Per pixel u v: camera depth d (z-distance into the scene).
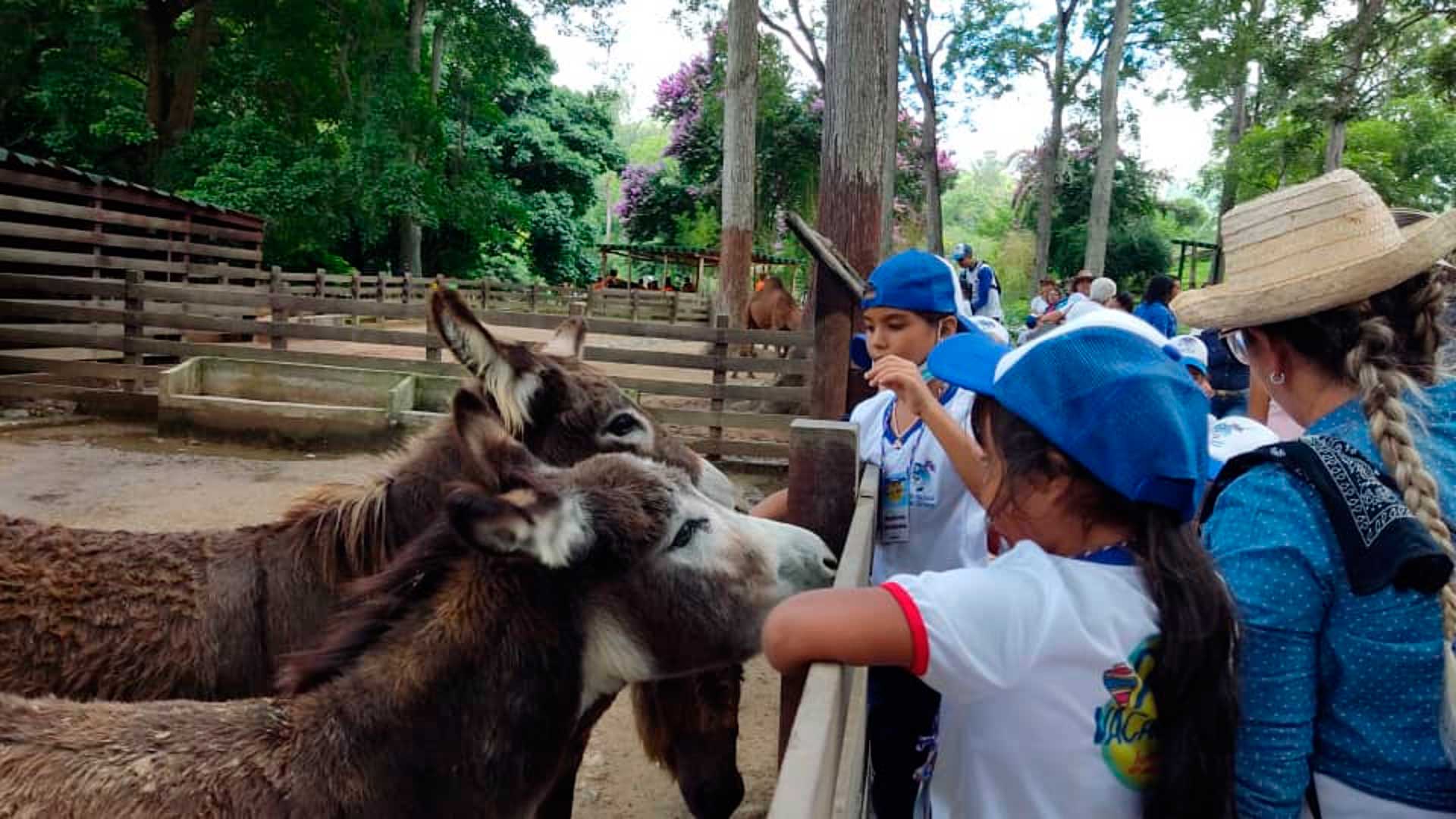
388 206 29.50
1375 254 1.65
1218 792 1.45
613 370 18.33
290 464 9.59
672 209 49.38
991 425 1.61
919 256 2.93
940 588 1.50
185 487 8.54
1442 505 1.60
